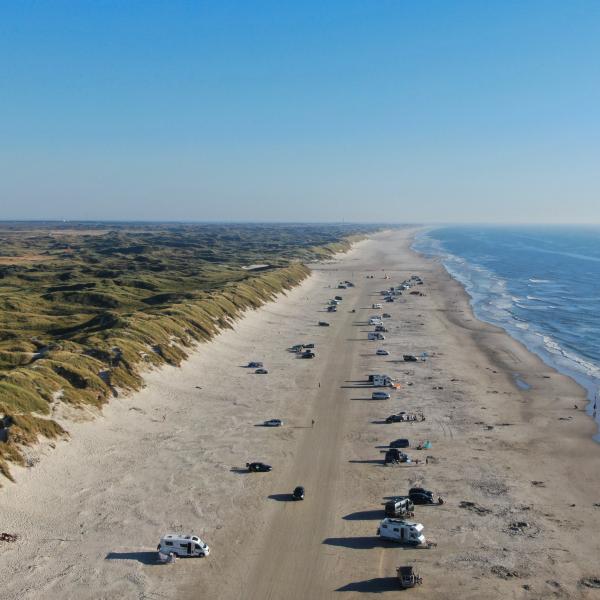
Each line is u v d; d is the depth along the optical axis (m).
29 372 72.06
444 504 54.97
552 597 41.62
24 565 44.97
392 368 105.12
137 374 84.88
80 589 42.41
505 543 48.44
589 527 51.03
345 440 70.88
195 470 62.19
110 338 92.06
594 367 107.06
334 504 55.03
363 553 47.06
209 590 42.53
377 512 53.53
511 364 108.31
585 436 72.62
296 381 96.44
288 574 44.34
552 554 46.88
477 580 43.47
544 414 80.88
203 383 92.62
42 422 64.06
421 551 47.31
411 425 76.00
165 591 42.38
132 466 62.78
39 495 54.72
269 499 55.94
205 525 51.28
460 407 83.25
